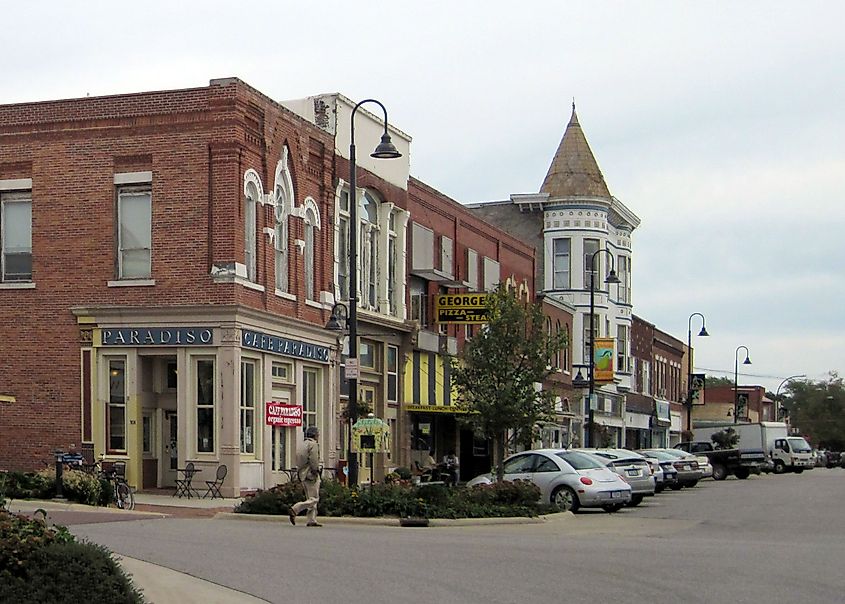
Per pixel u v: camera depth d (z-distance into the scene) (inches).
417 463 1625.2
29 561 437.7
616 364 2775.6
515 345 1317.7
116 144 1206.3
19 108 1237.1
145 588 518.0
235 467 1147.9
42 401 1207.6
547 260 2640.3
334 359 1402.6
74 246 1213.1
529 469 1163.3
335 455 1395.2
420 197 1701.5
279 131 1279.5
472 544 741.9
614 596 526.0
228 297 1162.0
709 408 4650.6
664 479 1672.0
